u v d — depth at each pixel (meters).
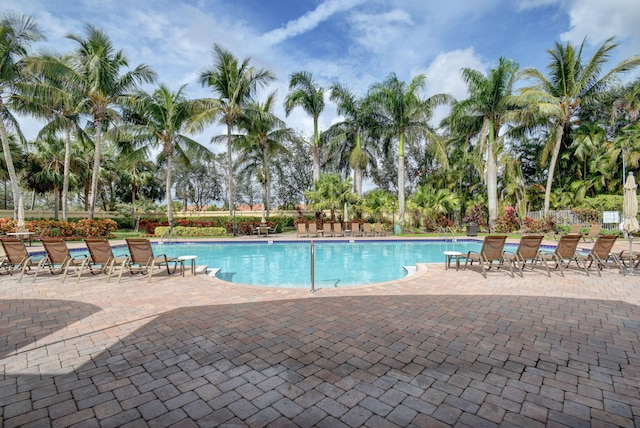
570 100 16.14
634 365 2.67
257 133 20.34
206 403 2.16
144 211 27.52
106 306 4.43
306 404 2.15
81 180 24.62
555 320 3.77
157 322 3.77
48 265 7.11
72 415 2.03
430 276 6.41
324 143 21.27
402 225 18.16
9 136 20.66
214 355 2.89
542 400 2.18
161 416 2.03
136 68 16.08
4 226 13.45
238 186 31.55
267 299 4.75
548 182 16.97
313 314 4.02
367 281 7.63
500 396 2.23
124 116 18.50
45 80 14.73
